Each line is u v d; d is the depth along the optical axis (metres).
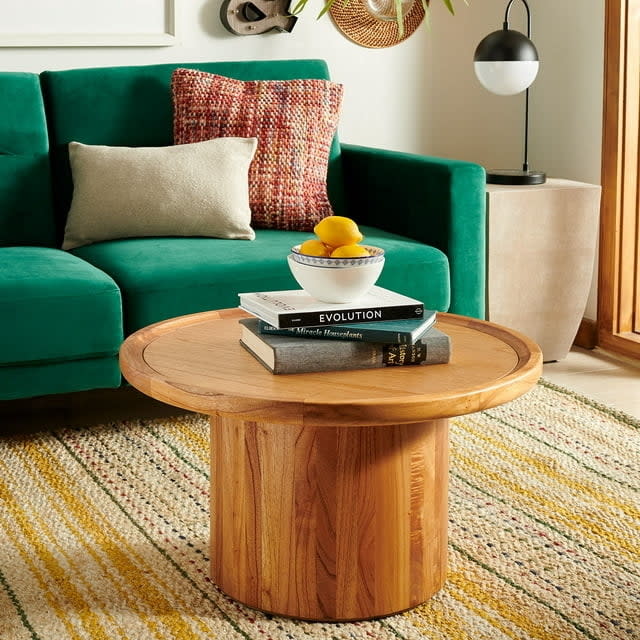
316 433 1.64
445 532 1.83
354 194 3.29
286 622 1.73
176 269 2.54
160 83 3.09
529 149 3.84
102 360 2.48
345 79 3.63
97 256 2.71
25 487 2.29
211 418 1.80
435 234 2.88
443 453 1.78
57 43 3.18
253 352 1.77
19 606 1.78
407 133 3.77
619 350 3.40
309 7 3.52
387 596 1.73
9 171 2.89
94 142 3.03
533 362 1.70
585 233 3.23
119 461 2.44
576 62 3.53
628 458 2.46
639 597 1.81
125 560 1.95
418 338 1.71
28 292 2.36
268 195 2.96
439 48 3.75
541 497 2.23
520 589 1.84
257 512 1.72
